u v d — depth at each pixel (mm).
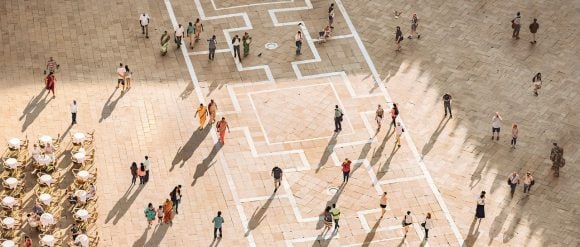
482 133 84375
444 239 75812
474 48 92375
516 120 85812
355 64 90000
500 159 82312
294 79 88188
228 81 87562
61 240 73312
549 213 78250
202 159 80562
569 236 76688
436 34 93500
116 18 92812
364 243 75062
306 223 76312
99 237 74000
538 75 87500
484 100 87375
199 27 90438
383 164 81125
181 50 90188
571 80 89938
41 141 78812
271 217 76562
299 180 79438
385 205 76500
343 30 93250
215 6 94938
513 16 96125
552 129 85250
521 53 92250
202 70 88375
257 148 81812
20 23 91500
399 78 88875
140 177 77812
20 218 74688
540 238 76312
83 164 78562
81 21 92188
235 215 76500
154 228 75062
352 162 81188
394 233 75938
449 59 91062
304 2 96000
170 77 87438
